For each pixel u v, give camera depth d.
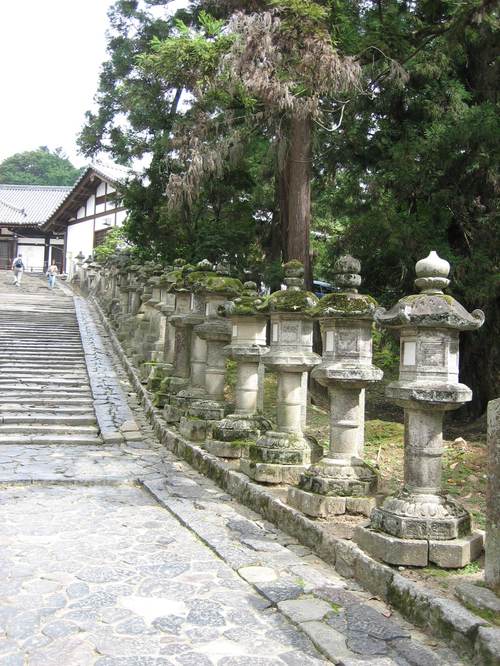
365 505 5.61
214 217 18.36
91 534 5.80
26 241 45.53
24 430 10.43
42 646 3.70
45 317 20.52
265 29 8.93
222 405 9.53
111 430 10.58
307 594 4.49
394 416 14.03
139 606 4.28
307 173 12.78
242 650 3.72
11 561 5.04
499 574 3.96
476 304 12.38
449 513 4.66
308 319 7.12
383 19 11.67
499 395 14.23
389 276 13.00
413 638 3.87
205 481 7.83
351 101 12.38
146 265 17.14
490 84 13.19
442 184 12.22
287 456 6.89
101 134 19.17
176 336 11.55
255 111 12.08
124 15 18.34
